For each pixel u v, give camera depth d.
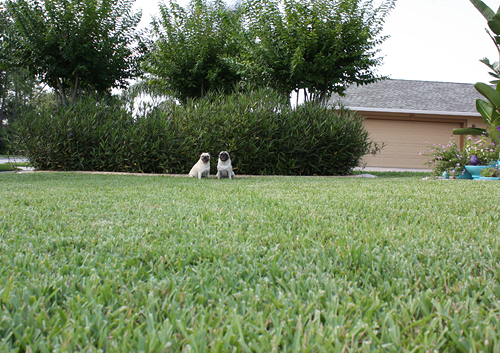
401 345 0.78
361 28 9.83
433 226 1.99
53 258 1.40
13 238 1.65
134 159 8.72
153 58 12.16
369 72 10.47
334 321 0.86
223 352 0.74
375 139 14.42
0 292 0.98
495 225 2.02
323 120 9.12
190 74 12.44
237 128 8.52
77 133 9.08
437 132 14.59
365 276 1.18
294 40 9.62
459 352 0.76
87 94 10.93
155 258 1.38
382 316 0.91
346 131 9.13
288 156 8.88
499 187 4.62
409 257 1.37
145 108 9.32
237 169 8.73
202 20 12.31
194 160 8.59
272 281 1.16
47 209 2.57
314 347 0.76
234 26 11.36
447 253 1.44
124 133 8.77
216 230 1.89
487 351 0.74
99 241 1.61
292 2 9.57
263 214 2.37
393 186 4.72
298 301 0.95
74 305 0.94
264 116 8.70
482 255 1.42
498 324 0.83
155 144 8.55
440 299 1.00
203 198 3.29
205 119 8.77
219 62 12.28
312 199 3.18
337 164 9.11
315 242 1.58
